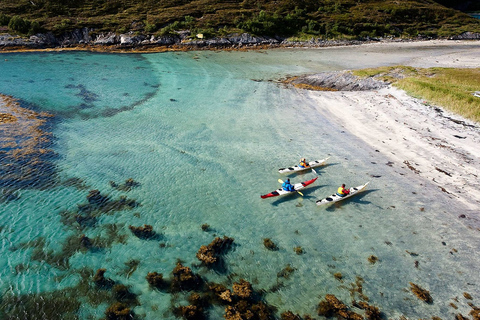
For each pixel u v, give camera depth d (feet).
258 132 104.78
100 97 132.36
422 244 60.29
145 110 120.78
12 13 225.35
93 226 63.00
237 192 75.36
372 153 92.38
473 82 140.36
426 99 124.06
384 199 72.95
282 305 48.65
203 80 159.53
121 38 220.23
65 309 46.65
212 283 51.96
